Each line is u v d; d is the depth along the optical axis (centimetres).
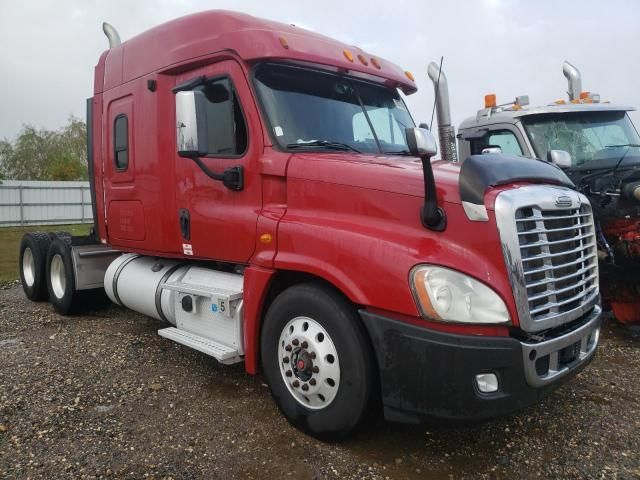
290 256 384
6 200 2939
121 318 720
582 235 383
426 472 345
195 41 483
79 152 4809
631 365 545
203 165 436
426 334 317
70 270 707
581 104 791
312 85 465
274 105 433
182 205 499
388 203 354
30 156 4759
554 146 751
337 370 357
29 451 362
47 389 464
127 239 588
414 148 321
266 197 422
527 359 317
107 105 607
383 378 335
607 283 665
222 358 422
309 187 394
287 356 387
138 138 552
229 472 341
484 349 310
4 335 639
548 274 340
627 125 791
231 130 449
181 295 498
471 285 315
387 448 372
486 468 351
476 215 320
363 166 374
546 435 395
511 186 337
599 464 358
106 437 383
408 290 320
